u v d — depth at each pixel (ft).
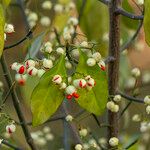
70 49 3.24
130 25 3.73
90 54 3.23
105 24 3.78
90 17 3.78
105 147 3.72
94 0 3.78
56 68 3.11
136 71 3.71
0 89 3.47
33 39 3.52
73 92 3.10
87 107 3.19
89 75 3.14
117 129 3.51
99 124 3.47
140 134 3.71
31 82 3.41
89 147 3.56
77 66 3.15
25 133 3.46
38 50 3.50
